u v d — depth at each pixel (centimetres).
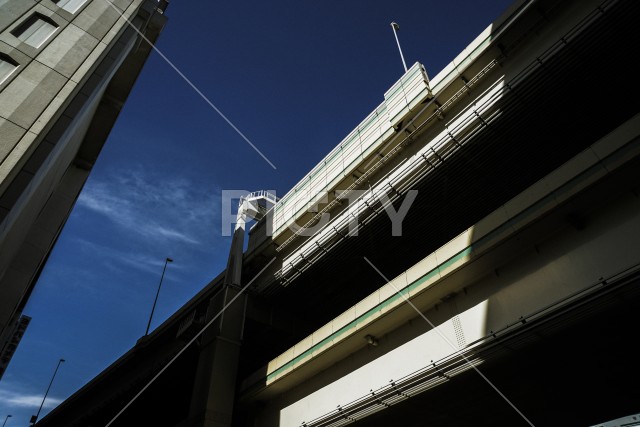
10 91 1652
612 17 1661
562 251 1581
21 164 1535
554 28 1862
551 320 1509
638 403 2094
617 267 1386
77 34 2075
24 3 1977
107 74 2166
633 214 1418
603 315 1469
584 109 1953
